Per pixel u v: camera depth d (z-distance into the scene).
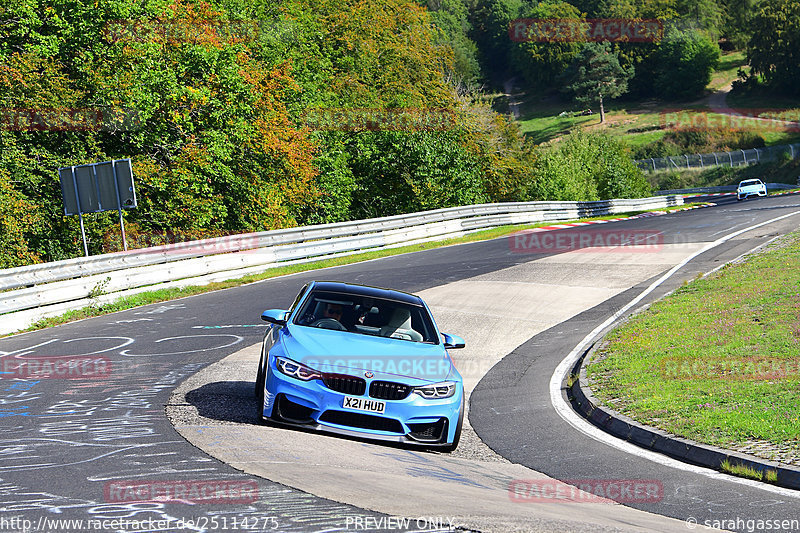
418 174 62.25
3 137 34.22
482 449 10.59
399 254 37.44
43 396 11.59
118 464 7.60
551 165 87.75
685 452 10.09
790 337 15.45
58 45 36.84
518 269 29.86
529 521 6.33
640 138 178.12
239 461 7.81
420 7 81.25
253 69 48.44
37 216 35.09
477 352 17.88
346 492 6.83
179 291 25.86
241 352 16.16
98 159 37.91
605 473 9.30
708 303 20.03
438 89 77.06
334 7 69.81
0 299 19.23
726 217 47.12
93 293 22.66
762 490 8.45
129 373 13.72
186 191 42.03
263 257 31.78
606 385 13.86
